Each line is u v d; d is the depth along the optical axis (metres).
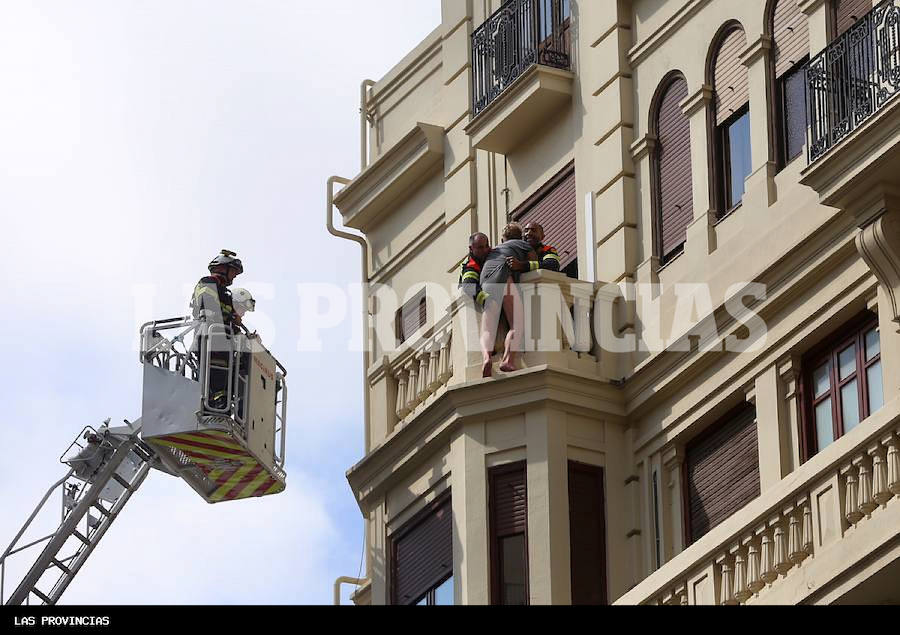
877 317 32.03
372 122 44.72
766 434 33.25
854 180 30.84
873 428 28.31
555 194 38.88
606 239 37.19
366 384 42.72
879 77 30.72
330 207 44.25
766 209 34.16
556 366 35.50
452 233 41.09
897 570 27.83
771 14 35.06
